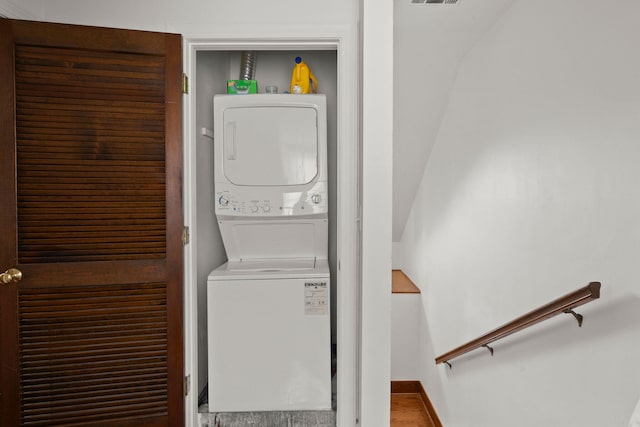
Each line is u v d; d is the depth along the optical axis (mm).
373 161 1598
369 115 1589
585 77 1344
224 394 2004
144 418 1780
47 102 1646
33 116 1635
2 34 1591
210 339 2006
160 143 1763
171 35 1761
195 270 1957
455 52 2416
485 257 2162
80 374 1714
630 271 1148
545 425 1611
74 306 1699
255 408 2012
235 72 2787
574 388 1423
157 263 1773
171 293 1787
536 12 1655
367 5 1568
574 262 1407
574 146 1407
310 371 2020
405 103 2766
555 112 1522
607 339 1249
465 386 2453
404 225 4031
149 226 1768
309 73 2396
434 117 2865
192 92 1904
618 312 1198
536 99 1660
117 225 1735
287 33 1820
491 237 2094
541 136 1622
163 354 1795
